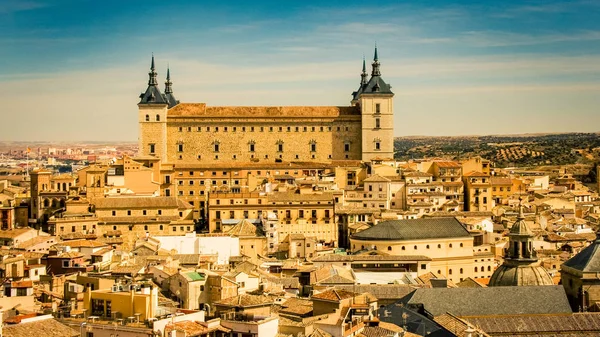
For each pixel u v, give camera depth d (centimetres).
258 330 14375
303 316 16638
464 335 16588
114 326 13662
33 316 14888
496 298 19725
